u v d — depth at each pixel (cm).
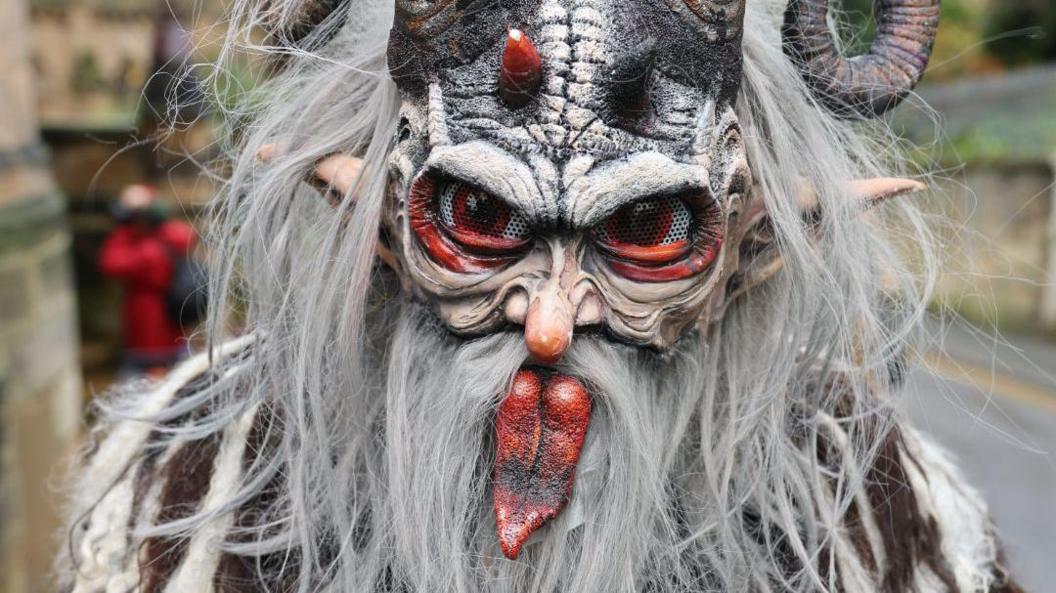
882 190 77
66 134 481
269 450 83
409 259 69
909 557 82
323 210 82
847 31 92
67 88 511
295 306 80
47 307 271
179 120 89
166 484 84
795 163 77
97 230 484
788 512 78
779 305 78
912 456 87
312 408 77
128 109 524
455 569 73
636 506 73
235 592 79
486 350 69
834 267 77
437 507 74
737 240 72
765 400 78
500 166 63
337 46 82
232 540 80
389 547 77
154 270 304
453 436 73
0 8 270
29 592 220
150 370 307
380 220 74
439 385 73
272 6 80
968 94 757
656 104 65
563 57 63
